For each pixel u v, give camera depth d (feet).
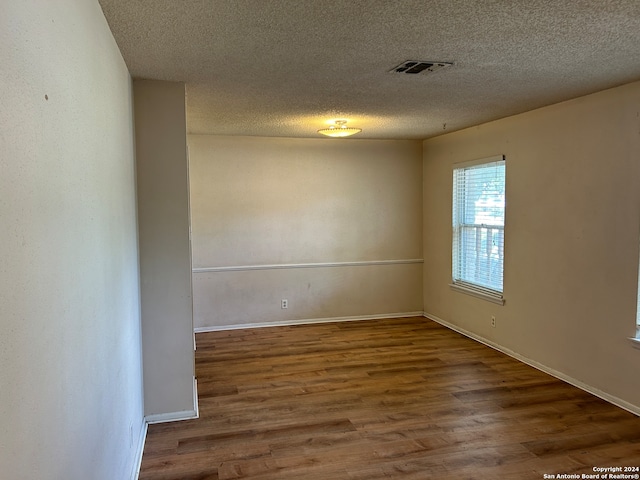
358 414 11.33
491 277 16.79
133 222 9.84
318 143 19.97
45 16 3.75
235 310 19.45
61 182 4.14
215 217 19.04
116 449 6.84
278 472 8.84
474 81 10.64
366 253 20.79
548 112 13.51
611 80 10.66
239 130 17.62
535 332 14.40
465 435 10.21
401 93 11.83
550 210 13.58
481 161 16.72
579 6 6.59
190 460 9.30
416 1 6.41
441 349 16.49
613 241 11.57
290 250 19.92
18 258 3.06
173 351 11.19
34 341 3.34
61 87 4.20
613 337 11.68
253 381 13.58
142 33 7.51
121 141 8.27
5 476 2.78
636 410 11.10
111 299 6.68
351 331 18.95
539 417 11.03
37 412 3.37
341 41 8.02
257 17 6.93
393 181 20.90
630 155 11.04
